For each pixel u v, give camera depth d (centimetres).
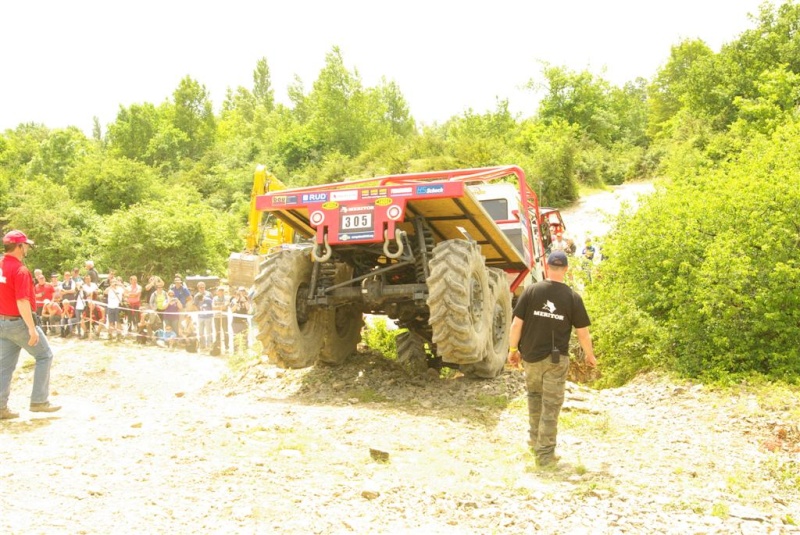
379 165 4625
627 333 884
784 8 4200
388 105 8669
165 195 4662
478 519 400
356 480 452
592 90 5575
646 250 936
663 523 402
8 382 613
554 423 512
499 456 533
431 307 682
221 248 3306
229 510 387
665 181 1074
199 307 1377
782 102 3012
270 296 721
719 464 525
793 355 746
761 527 403
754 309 768
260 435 545
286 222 831
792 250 802
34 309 632
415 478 462
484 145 4109
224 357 1291
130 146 8512
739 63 4269
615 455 542
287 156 6738
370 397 725
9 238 612
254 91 13575
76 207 3772
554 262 526
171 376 1138
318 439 544
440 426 607
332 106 6869
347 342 873
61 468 450
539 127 5047
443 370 893
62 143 7219
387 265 825
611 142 5831
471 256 691
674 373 791
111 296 1496
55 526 356
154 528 360
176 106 9025
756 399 684
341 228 706
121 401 770
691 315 814
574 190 3462
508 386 758
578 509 419
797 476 502
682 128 4091
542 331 519
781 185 827
